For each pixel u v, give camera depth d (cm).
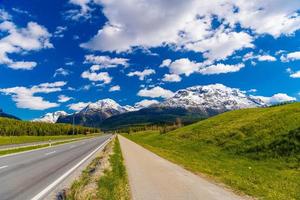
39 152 3747
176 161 2989
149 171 2089
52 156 3166
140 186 1470
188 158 3538
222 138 5244
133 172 1998
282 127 4312
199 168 2417
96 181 1459
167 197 1232
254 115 6838
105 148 4584
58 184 1475
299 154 3092
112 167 2097
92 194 1149
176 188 1445
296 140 3441
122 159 2922
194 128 7844
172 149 5403
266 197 1316
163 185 1522
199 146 5191
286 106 6550
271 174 2369
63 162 2562
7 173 1811
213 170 2372
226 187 1530
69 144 6253
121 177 1694
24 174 1791
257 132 4656
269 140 3866
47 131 18088
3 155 3212
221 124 7031
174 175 1916
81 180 1475
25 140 7394
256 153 3612
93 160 2745
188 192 1352
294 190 1662
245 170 2569
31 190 1304
